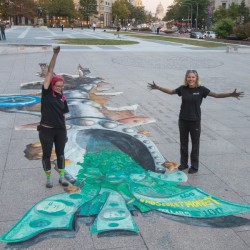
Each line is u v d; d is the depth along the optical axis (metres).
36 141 6.71
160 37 48.25
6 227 3.99
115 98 10.39
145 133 7.30
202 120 8.46
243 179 5.37
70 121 7.93
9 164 5.68
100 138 6.89
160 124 7.96
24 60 17.98
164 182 5.19
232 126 8.05
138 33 64.56
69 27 96.56
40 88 11.47
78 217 4.23
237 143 6.93
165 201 4.66
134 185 5.06
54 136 4.76
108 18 143.88
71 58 18.91
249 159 6.14
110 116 8.48
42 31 57.84
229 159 6.11
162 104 9.84
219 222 4.22
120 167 5.62
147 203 4.59
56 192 4.81
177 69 16.59
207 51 26.53
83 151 6.21
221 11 86.81
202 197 4.80
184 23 112.62
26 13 92.62
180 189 5.00
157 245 3.75
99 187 4.97
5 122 7.88
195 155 5.44
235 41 38.34
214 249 3.71
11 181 5.09
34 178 5.21
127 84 12.52
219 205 4.61
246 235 3.98
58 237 3.84
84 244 3.74
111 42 32.25
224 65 18.80
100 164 5.71
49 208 4.39
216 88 12.49
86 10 108.00
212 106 9.84
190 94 5.20
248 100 10.64
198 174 5.49
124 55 21.44
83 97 10.37
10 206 4.43
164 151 6.36
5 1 89.25
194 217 4.31
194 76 5.09
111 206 4.48
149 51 24.83
